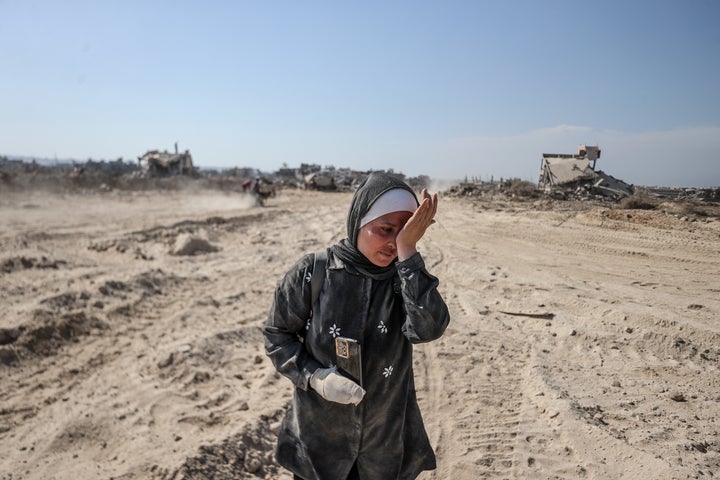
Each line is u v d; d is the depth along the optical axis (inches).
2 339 216.5
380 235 71.5
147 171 2154.3
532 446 154.3
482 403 182.9
